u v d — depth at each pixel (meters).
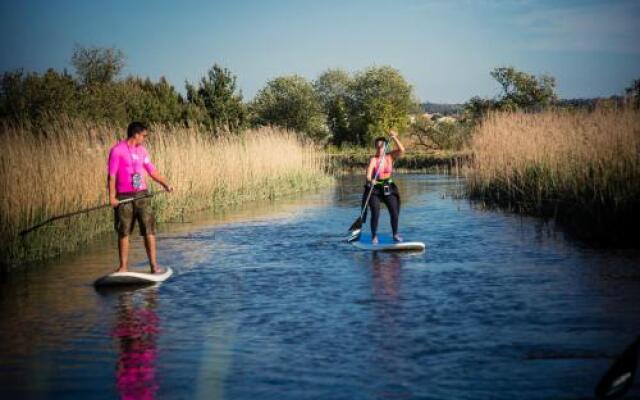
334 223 16.97
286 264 11.12
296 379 5.39
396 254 11.84
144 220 10.09
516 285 8.88
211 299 8.55
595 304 7.68
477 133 25.38
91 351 6.32
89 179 15.45
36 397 5.14
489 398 4.85
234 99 48.81
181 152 21.12
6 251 11.27
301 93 88.06
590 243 12.28
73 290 9.30
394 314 7.48
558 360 5.68
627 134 16.25
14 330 7.17
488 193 21.97
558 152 19.05
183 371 5.68
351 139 74.81
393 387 5.13
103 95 31.98
